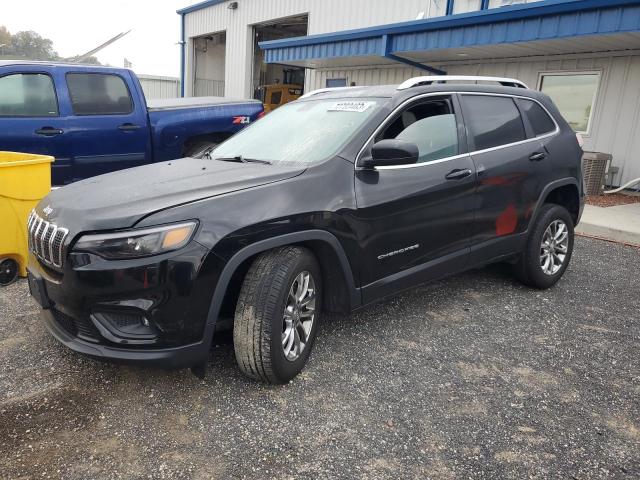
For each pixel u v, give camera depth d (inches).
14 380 119.3
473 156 158.7
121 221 102.8
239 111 310.8
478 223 160.6
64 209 114.4
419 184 141.7
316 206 119.3
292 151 139.8
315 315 125.6
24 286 181.2
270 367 112.8
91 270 102.0
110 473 90.7
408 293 182.7
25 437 99.6
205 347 107.5
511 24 350.9
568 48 384.2
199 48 995.9
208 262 104.0
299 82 975.6
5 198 174.2
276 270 112.4
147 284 100.6
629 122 384.2
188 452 96.7
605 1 297.3
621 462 97.6
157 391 116.3
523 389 122.0
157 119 279.3
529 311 169.5
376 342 143.4
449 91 160.1
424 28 405.4
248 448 98.2
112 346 104.7
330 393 117.3
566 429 107.2
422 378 125.2
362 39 465.1
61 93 246.8
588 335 152.9
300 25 859.4
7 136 232.7
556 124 193.0
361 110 144.7
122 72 267.7
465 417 110.1
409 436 103.3
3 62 234.8
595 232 282.5
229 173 125.3
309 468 93.4
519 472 94.1
